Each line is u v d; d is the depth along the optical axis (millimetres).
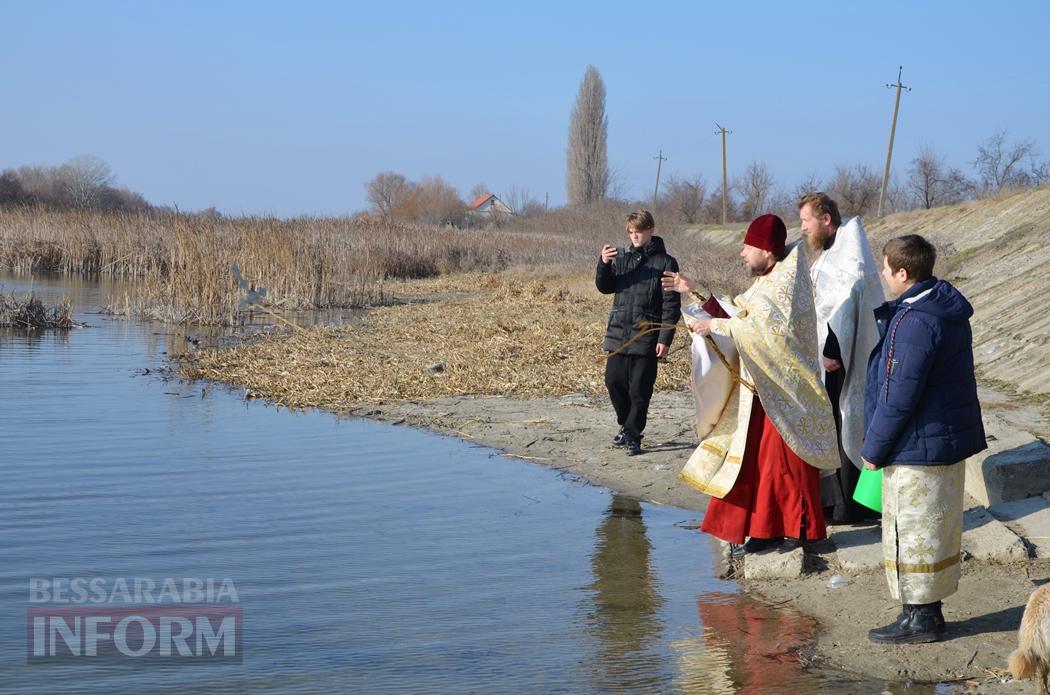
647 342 8922
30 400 11398
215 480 8078
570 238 50688
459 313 22531
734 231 56312
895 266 5000
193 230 24500
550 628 5297
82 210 35719
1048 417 10031
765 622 5426
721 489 6262
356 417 10875
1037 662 4176
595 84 87750
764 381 6031
